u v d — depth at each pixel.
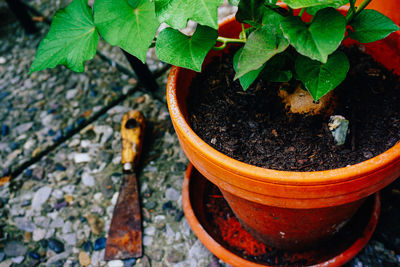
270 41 0.38
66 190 0.63
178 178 0.62
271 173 0.38
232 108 0.47
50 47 0.43
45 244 0.59
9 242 0.60
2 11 0.95
